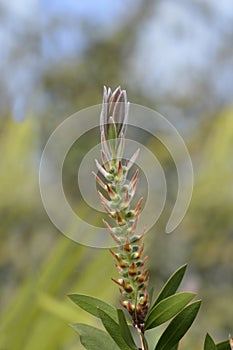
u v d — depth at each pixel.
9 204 3.66
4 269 3.99
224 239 5.67
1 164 3.48
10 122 3.55
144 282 0.61
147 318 0.62
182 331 0.62
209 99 9.14
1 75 8.86
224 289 5.95
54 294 1.97
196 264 5.82
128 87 9.60
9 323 1.91
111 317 0.61
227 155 4.18
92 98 9.69
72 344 1.98
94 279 1.98
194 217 5.37
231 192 4.25
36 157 3.56
